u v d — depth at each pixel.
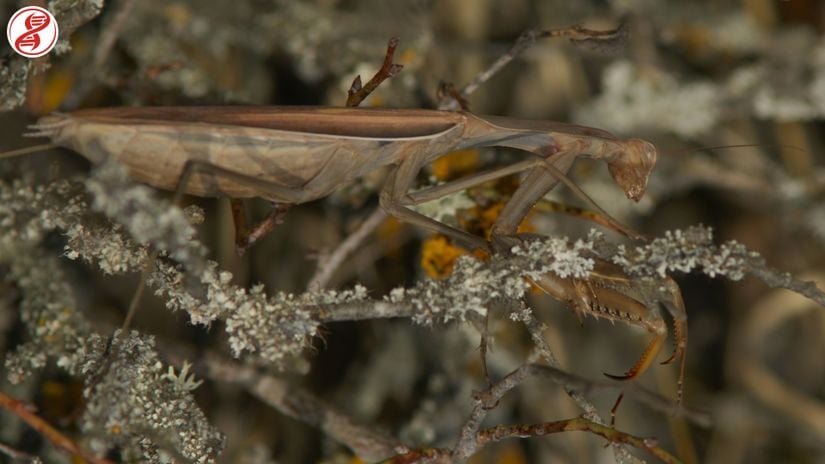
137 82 0.35
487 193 0.33
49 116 0.29
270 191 0.30
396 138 0.30
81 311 0.31
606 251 0.30
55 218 0.29
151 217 0.28
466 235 0.30
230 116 0.29
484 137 0.30
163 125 0.29
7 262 0.31
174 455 0.29
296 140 0.29
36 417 0.30
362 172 0.30
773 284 0.30
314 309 0.30
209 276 0.29
